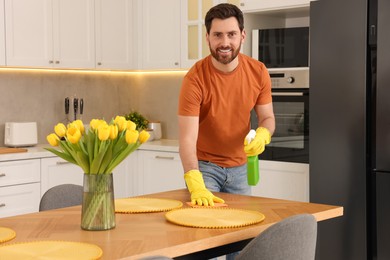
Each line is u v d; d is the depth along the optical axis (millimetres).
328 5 4141
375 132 3986
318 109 4211
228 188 3357
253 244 2076
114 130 2258
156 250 1989
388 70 3889
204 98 3137
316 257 4238
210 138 3270
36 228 2320
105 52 5520
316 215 2568
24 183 4785
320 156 4211
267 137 2930
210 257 2293
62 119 5664
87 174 2289
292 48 4559
